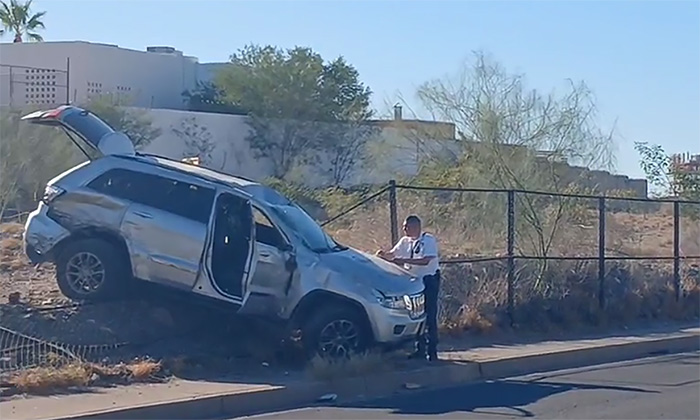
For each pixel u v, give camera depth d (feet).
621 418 38.45
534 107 146.51
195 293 45.19
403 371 46.34
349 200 84.94
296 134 177.27
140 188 46.39
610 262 71.05
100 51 187.52
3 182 90.02
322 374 43.19
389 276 46.50
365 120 179.42
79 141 50.98
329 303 45.29
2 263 57.31
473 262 58.75
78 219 46.24
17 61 185.26
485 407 40.68
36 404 36.63
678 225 72.28
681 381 48.21
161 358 43.80
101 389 39.45
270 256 45.16
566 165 86.43
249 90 180.65
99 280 45.70
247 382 41.96
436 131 107.76
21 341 42.32
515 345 56.18
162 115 161.58
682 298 73.15
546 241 74.84
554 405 41.22
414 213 78.84
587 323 64.85
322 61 187.01
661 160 102.01
